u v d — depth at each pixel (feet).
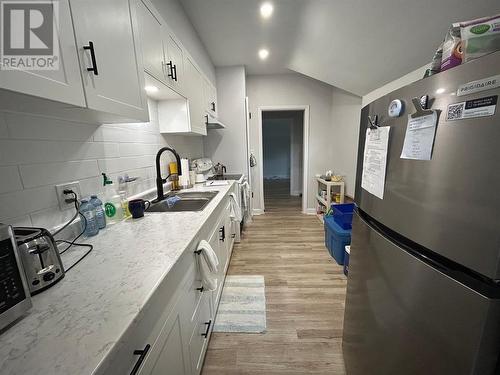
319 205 13.47
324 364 4.24
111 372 1.56
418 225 2.14
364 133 3.28
